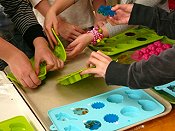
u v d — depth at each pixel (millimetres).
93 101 766
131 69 697
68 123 677
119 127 657
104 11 996
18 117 692
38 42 1001
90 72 797
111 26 1107
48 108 767
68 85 872
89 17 1316
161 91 795
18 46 1069
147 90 805
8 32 1109
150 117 691
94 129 652
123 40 1120
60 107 740
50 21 1051
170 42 1078
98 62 783
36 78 854
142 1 1057
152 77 663
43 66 915
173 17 913
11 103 779
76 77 830
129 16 947
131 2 1126
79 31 1135
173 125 680
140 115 700
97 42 1080
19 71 856
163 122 689
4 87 850
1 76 911
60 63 934
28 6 1140
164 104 742
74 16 1280
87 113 714
